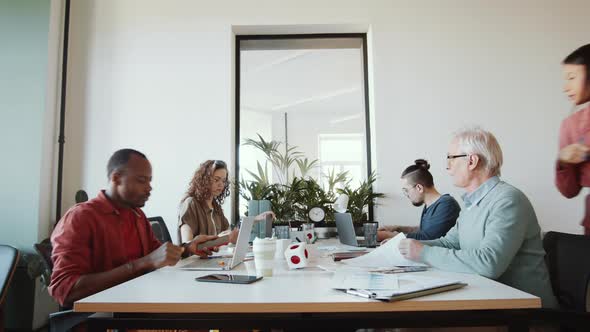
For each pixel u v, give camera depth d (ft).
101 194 4.73
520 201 4.12
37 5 9.62
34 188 9.18
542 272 4.14
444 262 3.96
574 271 4.34
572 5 9.96
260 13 10.30
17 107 9.39
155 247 5.36
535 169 9.59
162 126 10.08
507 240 3.88
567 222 9.19
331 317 2.96
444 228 6.62
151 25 10.32
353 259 4.58
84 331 4.21
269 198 9.73
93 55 10.21
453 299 2.84
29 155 9.27
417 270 4.02
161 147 10.02
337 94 19.94
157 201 9.88
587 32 9.88
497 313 2.96
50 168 9.61
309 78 17.42
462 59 10.00
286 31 10.71
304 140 23.24
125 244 4.78
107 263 4.47
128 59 10.23
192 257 5.49
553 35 9.93
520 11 10.02
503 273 4.17
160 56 10.25
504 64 9.93
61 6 10.07
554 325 3.67
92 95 10.12
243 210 10.44
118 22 10.32
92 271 4.41
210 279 3.60
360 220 9.46
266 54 14.52
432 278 3.52
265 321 2.95
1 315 6.07
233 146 10.42
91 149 9.98
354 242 6.54
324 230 9.00
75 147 9.97
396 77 10.03
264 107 22.13
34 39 9.55
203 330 3.15
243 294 3.08
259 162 11.07
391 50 10.11
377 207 9.83
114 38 10.28
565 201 9.29
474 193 4.60
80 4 10.32
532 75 9.86
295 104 21.53
